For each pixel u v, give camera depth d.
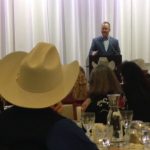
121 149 2.03
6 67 1.49
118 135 2.14
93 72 2.83
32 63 1.40
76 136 1.26
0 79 1.45
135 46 6.83
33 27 6.55
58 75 1.43
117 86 2.75
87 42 6.71
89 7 6.69
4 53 6.50
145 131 2.11
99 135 2.21
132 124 2.37
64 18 6.62
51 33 6.59
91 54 5.88
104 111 2.65
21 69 1.41
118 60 5.15
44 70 1.39
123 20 6.79
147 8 6.80
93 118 2.27
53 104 1.35
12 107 1.38
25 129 1.28
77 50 6.71
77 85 3.99
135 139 2.20
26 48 6.54
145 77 3.14
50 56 1.45
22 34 6.52
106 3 6.72
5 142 1.30
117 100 2.20
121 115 2.21
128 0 6.76
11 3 6.47
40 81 1.38
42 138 1.25
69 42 6.66
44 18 6.56
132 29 6.80
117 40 6.46
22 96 1.37
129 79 3.07
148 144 2.03
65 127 1.27
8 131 1.30
